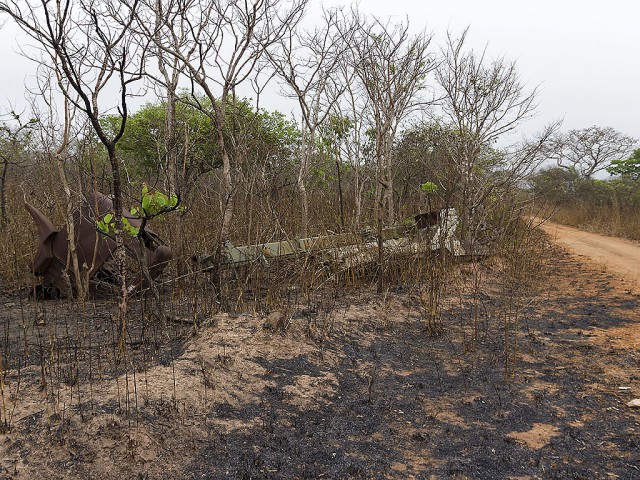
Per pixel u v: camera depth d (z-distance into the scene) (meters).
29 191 10.00
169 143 7.70
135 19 5.65
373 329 6.60
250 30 6.46
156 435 3.71
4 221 10.07
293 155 11.82
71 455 3.41
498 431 4.28
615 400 4.84
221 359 4.96
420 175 12.23
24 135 10.52
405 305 7.53
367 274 8.67
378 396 4.89
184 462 3.57
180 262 7.50
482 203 11.38
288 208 9.23
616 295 8.84
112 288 7.19
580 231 19.59
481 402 4.81
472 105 10.97
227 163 6.61
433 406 4.73
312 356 5.49
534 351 6.09
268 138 11.64
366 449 3.96
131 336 5.86
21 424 3.64
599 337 6.59
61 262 7.11
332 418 4.43
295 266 7.72
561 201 22.50
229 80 6.61
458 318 7.29
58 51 4.46
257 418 4.24
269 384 4.79
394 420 4.45
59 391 4.19
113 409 3.90
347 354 5.73
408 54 8.83
